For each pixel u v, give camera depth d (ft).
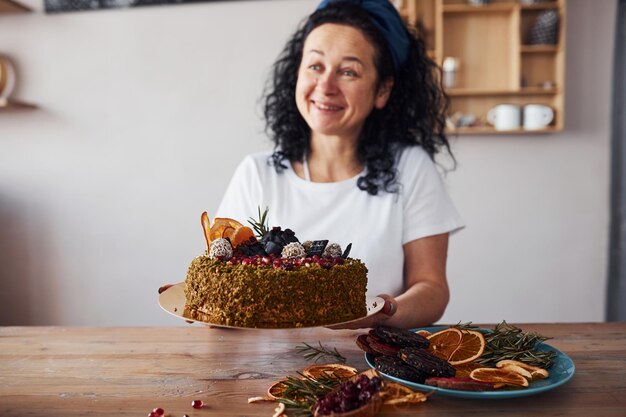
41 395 3.13
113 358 3.72
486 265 9.55
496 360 3.42
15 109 9.65
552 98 9.19
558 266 9.50
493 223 9.50
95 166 9.71
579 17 9.15
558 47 8.86
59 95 9.65
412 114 5.74
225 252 3.73
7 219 9.84
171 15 9.47
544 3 8.79
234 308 3.43
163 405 3.00
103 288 9.84
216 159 9.57
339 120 5.05
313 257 3.75
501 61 9.17
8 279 9.92
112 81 9.59
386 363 3.18
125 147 9.66
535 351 3.50
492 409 2.90
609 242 9.32
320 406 2.75
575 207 9.41
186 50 9.49
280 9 9.36
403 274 5.44
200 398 3.09
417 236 5.32
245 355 3.77
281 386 3.17
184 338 4.15
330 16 5.11
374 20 5.09
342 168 5.56
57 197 9.78
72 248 9.82
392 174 5.32
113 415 2.88
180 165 9.62
